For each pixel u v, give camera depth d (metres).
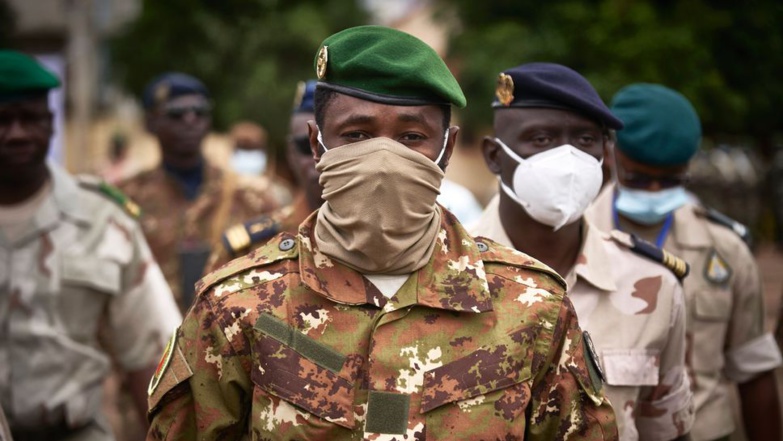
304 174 4.34
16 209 4.12
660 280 3.49
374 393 2.29
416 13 22.20
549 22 14.59
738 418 5.70
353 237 2.34
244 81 16.83
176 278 6.49
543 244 3.51
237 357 2.40
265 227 4.37
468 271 2.43
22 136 3.98
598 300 3.47
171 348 2.50
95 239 4.19
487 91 14.86
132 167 14.34
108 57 18.20
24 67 3.98
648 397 3.48
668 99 4.12
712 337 4.33
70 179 4.28
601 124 3.43
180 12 16.84
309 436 2.29
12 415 4.05
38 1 22.25
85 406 4.13
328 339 2.35
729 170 19.16
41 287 4.09
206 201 6.59
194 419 2.50
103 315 4.27
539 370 2.43
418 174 2.30
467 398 2.31
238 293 2.42
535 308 2.43
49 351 4.09
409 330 2.35
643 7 13.98
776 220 19.97
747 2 14.86
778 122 18.56
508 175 3.46
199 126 6.67
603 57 13.91
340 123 2.35
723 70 15.12
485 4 15.42
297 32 16.83
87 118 17.53
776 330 4.77
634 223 4.30
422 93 2.35
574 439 2.46
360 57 2.33
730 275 4.37
